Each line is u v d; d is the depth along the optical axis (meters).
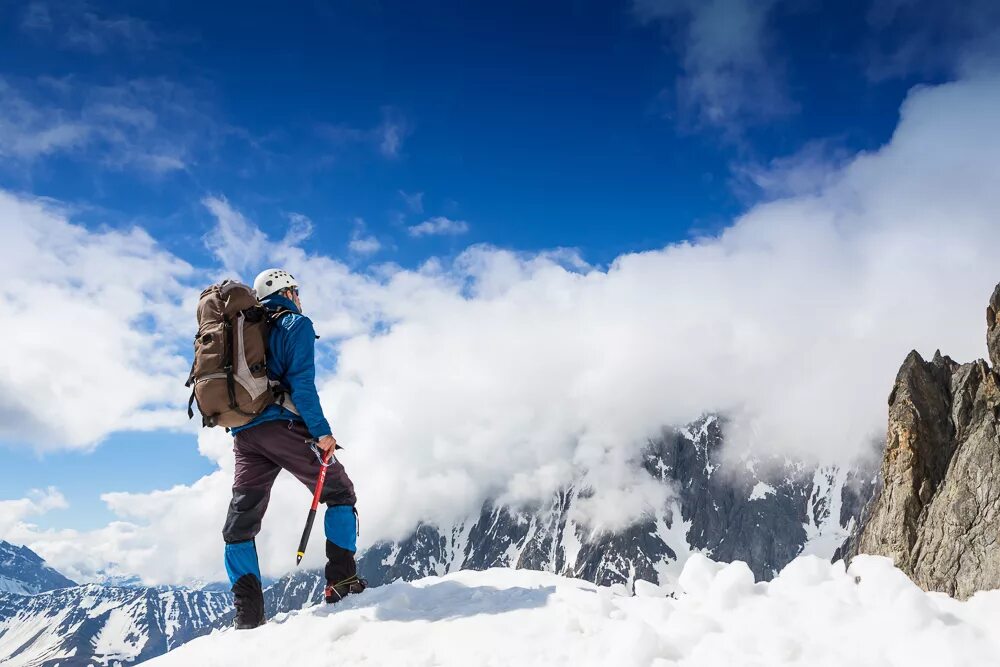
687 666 3.91
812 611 4.14
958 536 9.37
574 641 4.48
